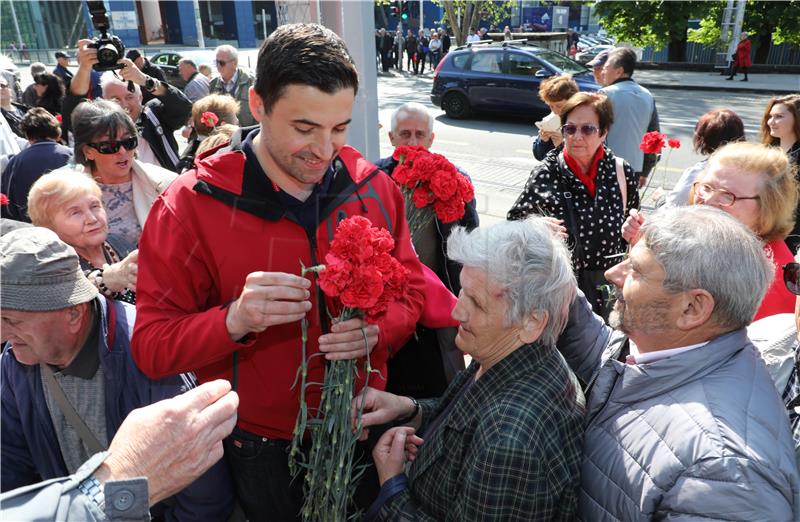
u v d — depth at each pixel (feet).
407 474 4.28
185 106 8.41
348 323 3.45
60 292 3.36
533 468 3.29
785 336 4.54
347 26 6.90
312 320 3.87
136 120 7.75
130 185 6.37
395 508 4.02
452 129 22.62
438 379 5.74
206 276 3.78
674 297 3.33
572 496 3.55
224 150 3.89
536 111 23.11
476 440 3.49
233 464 4.28
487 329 3.71
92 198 5.03
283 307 3.22
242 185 3.64
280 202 3.71
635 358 3.65
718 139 9.10
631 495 3.19
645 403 3.42
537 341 3.79
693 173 8.23
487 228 3.88
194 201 3.64
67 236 4.91
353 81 3.23
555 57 23.84
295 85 3.06
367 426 4.28
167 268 3.65
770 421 3.08
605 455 3.43
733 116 9.10
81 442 3.79
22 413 3.67
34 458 3.77
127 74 6.39
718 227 3.38
